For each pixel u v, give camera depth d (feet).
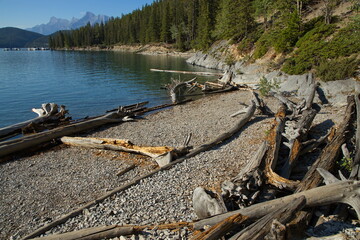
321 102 57.88
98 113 63.62
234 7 161.27
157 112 63.36
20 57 285.64
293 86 70.44
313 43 79.56
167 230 18.98
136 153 37.32
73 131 46.26
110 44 468.75
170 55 279.28
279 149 30.60
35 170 33.19
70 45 544.62
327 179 20.59
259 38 134.62
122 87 96.37
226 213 17.99
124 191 26.48
